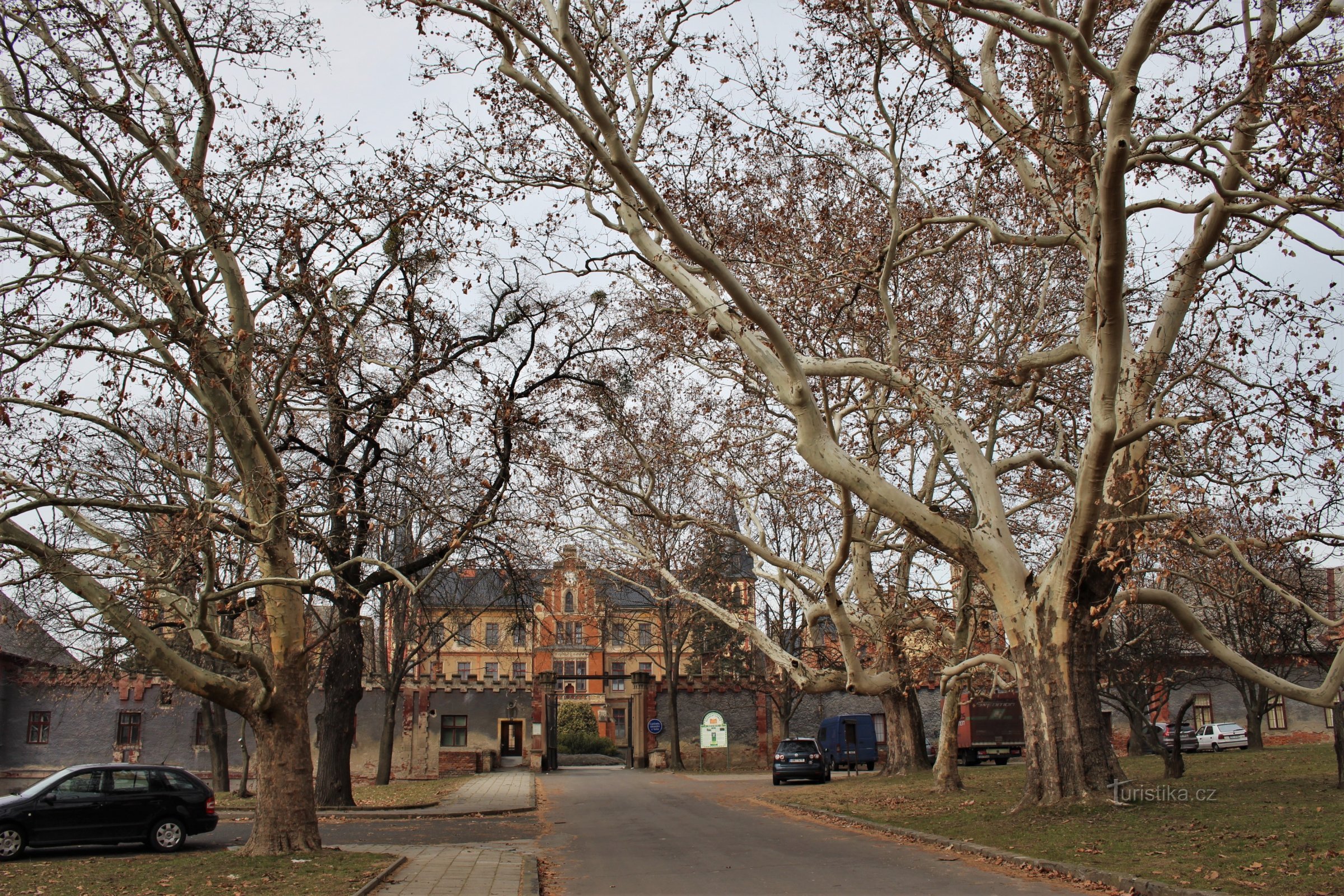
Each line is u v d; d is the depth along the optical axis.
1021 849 11.95
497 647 68.50
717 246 17.62
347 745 25.12
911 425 16.91
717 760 45.22
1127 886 9.34
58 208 12.30
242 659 13.23
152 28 13.95
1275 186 12.20
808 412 14.97
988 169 14.88
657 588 43.00
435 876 12.20
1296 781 17.66
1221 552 14.76
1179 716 20.56
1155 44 14.61
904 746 30.88
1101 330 13.05
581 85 12.21
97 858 15.34
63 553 12.46
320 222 13.80
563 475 22.20
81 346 11.73
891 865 11.87
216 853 14.35
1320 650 32.69
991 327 19.33
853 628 23.48
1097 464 13.80
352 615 20.47
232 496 14.28
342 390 16.83
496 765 45.97
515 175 16.48
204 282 12.72
